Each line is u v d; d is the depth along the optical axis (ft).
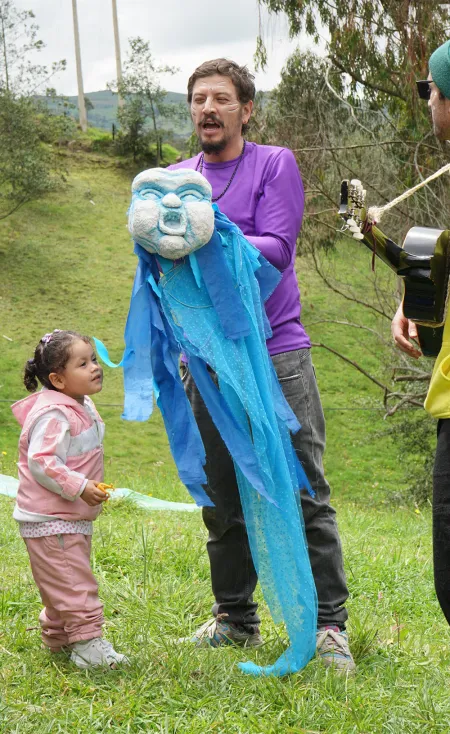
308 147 45.75
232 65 11.46
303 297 95.50
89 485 10.67
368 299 52.95
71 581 10.73
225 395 10.62
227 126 11.42
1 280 110.73
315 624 10.59
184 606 13.38
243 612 12.19
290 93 46.80
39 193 127.03
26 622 12.39
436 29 41.04
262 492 10.29
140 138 154.10
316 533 11.57
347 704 9.73
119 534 17.83
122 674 10.41
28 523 10.83
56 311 105.81
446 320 9.34
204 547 16.89
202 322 10.61
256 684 10.15
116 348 99.30
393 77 45.11
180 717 9.29
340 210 9.42
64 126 134.51
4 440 81.51
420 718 9.55
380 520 27.71
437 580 8.97
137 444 84.28
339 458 80.59
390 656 11.78
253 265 10.73
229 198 11.50
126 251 122.62
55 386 11.19
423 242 9.29
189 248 10.27
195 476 10.55
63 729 9.02
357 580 16.84
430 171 43.80
